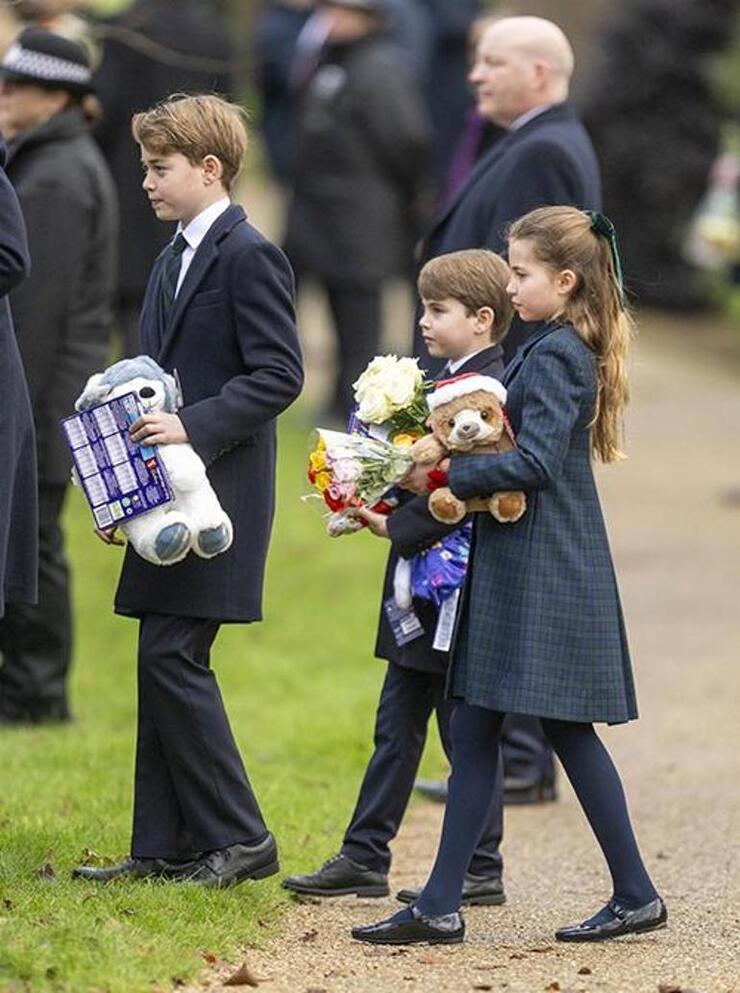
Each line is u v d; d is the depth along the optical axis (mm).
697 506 26672
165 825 11812
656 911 11312
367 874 12172
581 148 14461
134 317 23750
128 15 22594
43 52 15391
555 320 11188
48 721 16656
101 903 11109
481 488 10898
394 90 26891
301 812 14164
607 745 16719
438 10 30844
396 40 30297
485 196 14320
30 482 11531
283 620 20609
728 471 28938
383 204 27188
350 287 27250
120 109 22969
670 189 42250
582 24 50250
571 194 14250
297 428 28219
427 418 11336
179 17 23062
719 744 16719
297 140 27297
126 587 11617
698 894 12461
